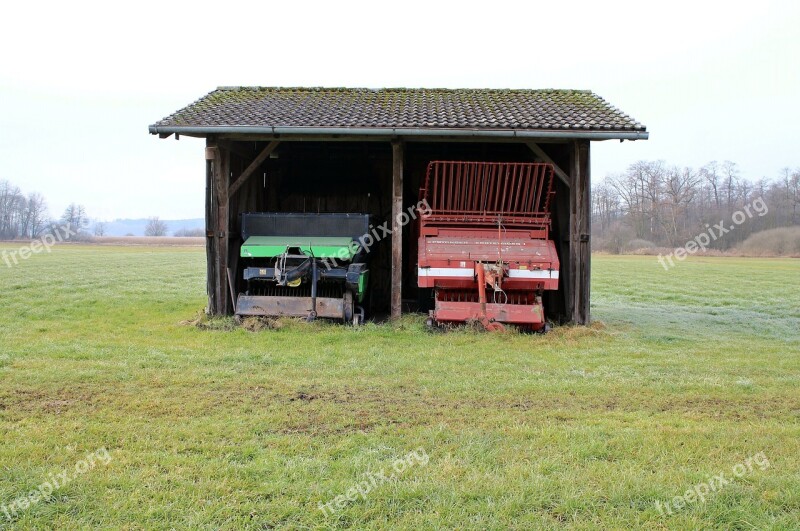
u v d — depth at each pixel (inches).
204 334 414.3
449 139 464.8
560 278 511.5
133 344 375.9
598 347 393.4
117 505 155.9
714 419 236.8
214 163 469.7
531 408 247.8
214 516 151.8
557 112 482.0
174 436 205.9
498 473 177.8
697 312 640.4
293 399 255.9
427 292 510.3
